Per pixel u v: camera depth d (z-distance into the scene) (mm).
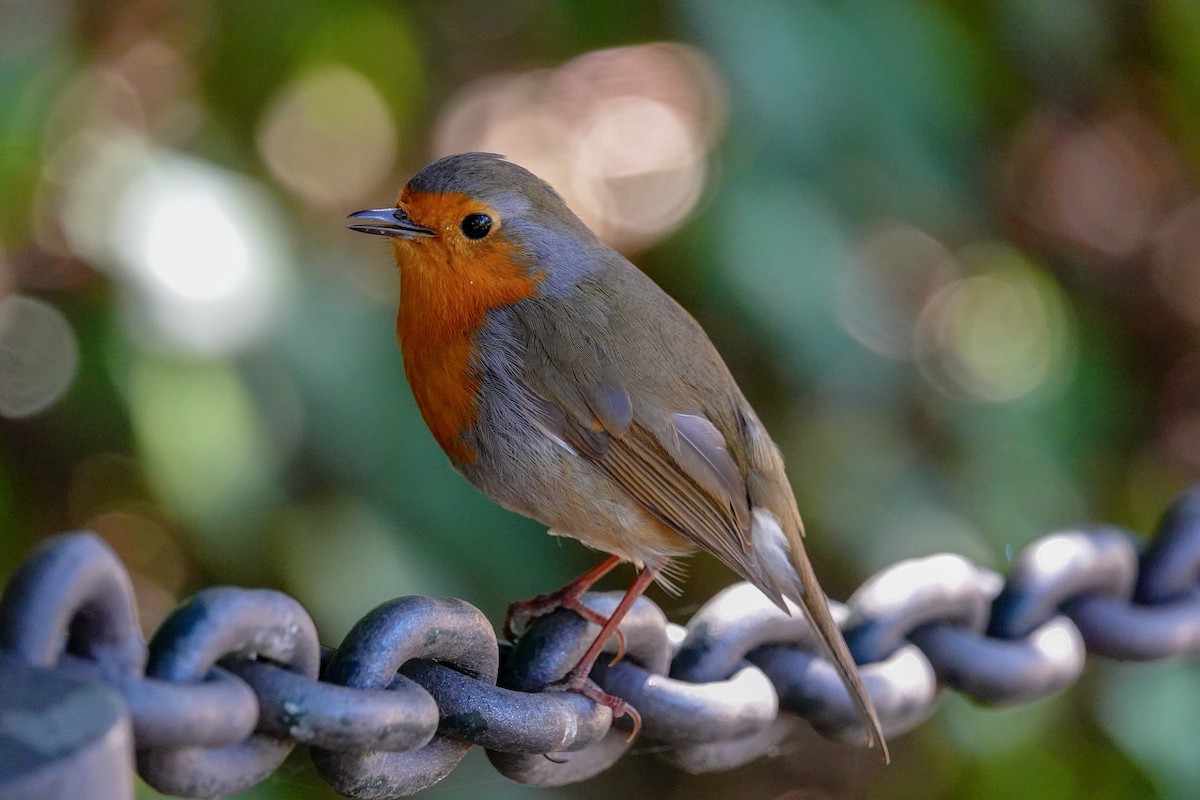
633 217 10633
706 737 4660
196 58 7957
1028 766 8852
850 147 7488
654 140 10906
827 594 8820
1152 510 10633
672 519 6031
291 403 6695
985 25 8578
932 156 7785
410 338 6215
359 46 8164
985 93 8758
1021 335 10383
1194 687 8648
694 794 11094
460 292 6105
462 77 9719
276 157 8906
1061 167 11797
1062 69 9930
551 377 6027
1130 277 12188
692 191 9898
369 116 9492
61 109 7082
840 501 8102
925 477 8367
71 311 7398
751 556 6047
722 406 6223
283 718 3375
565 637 4562
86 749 2424
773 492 6316
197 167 6703
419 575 7047
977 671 5355
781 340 7398
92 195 6746
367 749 3461
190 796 3316
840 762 11109
